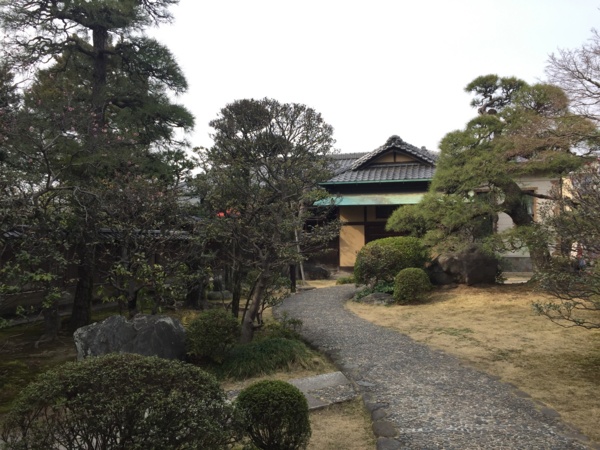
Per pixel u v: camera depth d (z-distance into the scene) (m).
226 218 6.87
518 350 6.48
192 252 7.70
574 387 5.03
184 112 9.80
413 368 5.87
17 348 7.25
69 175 7.45
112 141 7.67
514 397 4.79
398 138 17.84
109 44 10.40
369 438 4.03
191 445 2.47
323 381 5.52
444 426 4.10
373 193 17.08
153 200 7.17
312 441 3.97
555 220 5.77
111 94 9.34
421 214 10.58
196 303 10.59
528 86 10.23
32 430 2.49
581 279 5.11
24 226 5.94
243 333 6.84
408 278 10.25
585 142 9.16
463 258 11.16
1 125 5.96
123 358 2.92
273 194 7.01
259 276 6.95
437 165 11.04
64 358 6.73
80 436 2.47
